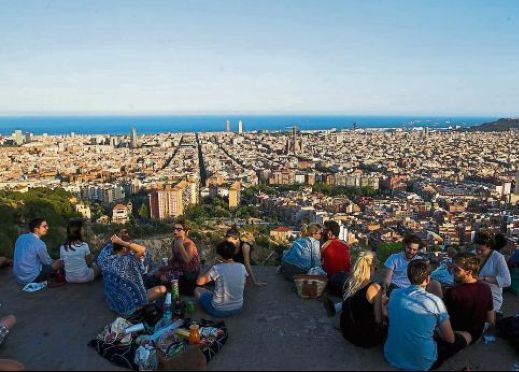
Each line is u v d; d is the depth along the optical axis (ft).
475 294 22.88
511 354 23.25
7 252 64.49
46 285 32.24
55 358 22.65
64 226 124.57
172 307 27.09
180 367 20.27
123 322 24.91
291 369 21.62
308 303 29.58
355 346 23.86
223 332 24.72
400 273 29.25
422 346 20.98
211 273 27.20
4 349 23.50
